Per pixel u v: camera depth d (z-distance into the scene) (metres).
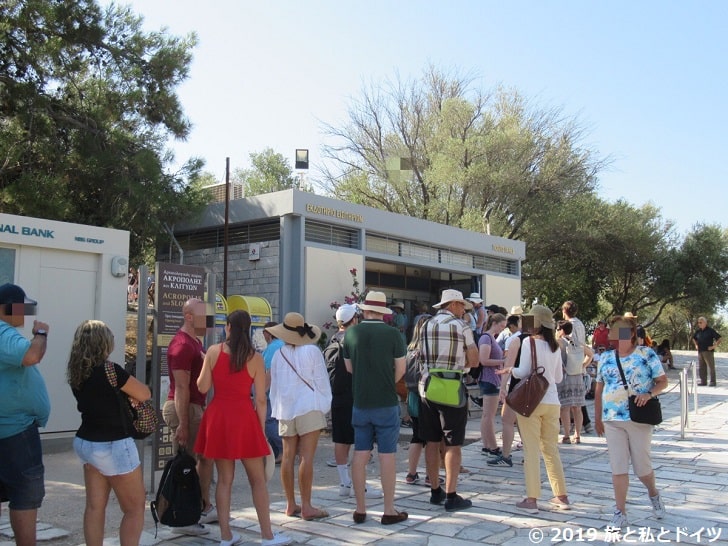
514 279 23.14
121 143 15.66
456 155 29.77
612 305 37.72
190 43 17.08
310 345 6.70
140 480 4.95
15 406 4.85
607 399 6.16
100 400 4.79
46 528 6.29
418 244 19.53
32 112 15.02
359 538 5.88
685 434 11.61
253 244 16.17
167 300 7.66
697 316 38.00
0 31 14.26
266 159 43.34
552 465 6.81
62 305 10.69
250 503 7.20
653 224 34.50
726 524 6.20
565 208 30.55
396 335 6.46
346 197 32.22
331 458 9.97
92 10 15.57
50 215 14.02
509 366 6.91
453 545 5.65
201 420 5.88
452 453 6.75
